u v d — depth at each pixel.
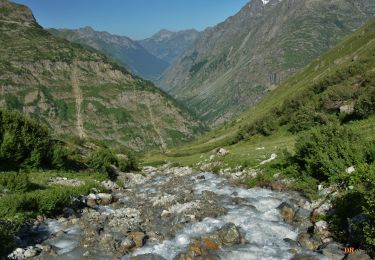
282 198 25.22
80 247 18.06
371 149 22.30
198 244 17.94
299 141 29.17
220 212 22.91
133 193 33.78
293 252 16.42
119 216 23.45
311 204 21.92
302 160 28.55
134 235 18.77
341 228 16.98
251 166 38.00
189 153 127.69
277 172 30.78
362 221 15.23
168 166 69.44
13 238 17.77
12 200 21.72
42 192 24.70
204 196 28.25
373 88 50.12
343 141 24.66
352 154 22.80
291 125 72.00
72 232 20.27
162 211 24.86
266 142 69.62
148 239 19.03
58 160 40.34
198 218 22.09
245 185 31.30
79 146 70.94
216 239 18.09
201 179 38.56
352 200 18.11
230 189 30.81
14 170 34.75
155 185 39.44
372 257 13.70
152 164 89.56
